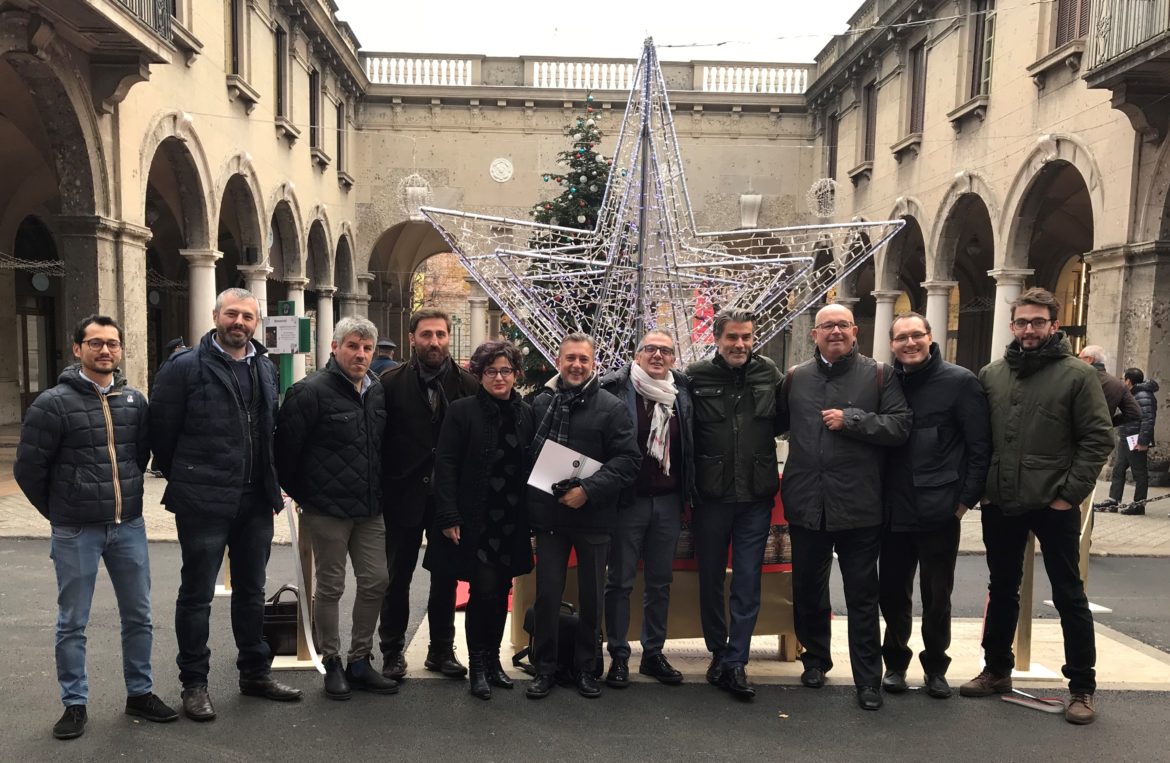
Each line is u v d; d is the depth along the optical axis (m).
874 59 17.97
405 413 4.00
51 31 7.96
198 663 3.64
